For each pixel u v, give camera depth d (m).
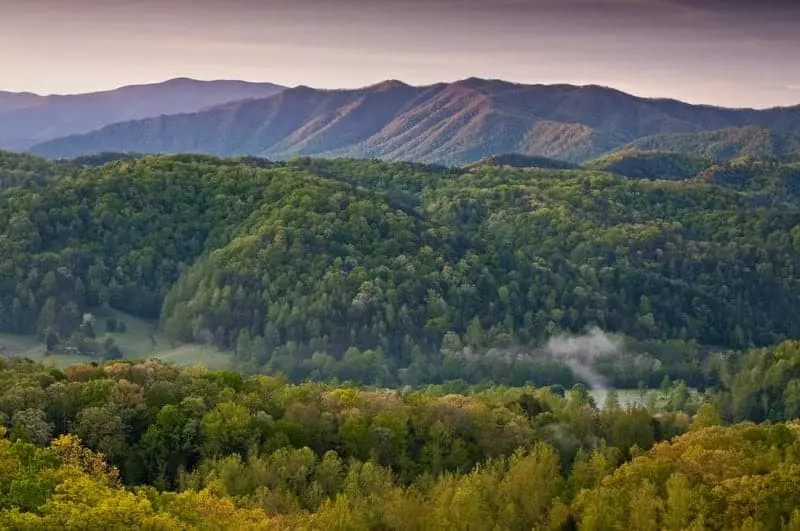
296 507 103.38
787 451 120.31
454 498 103.06
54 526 75.38
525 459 116.19
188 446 118.19
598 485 113.56
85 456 101.50
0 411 115.25
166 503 89.25
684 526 102.19
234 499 101.56
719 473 113.00
